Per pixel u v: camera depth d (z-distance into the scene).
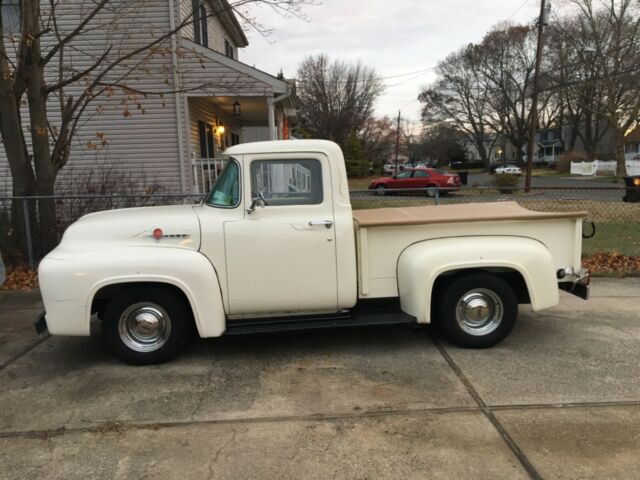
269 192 4.29
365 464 2.92
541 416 3.39
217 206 4.37
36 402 3.74
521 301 4.77
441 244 4.43
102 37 11.88
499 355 4.43
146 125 12.49
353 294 4.42
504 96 63.91
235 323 4.44
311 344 4.80
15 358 4.60
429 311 4.34
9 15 11.43
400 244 4.52
